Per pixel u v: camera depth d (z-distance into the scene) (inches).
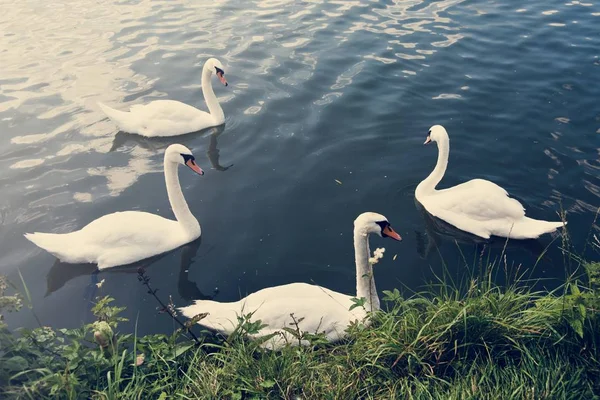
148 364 237.5
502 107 481.1
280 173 416.5
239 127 474.0
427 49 580.1
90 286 323.3
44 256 346.3
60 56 588.7
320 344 255.9
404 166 419.8
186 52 593.9
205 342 267.9
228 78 544.7
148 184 410.0
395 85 520.1
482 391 218.2
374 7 690.2
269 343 264.2
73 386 214.5
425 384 223.8
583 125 450.6
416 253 342.3
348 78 533.6
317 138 454.0
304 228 362.3
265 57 577.0
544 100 486.3
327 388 225.8
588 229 348.5
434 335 235.8
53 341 246.8
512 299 251.0
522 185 391.9
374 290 287.1
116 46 609.6
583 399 213.8
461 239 356.2
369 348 238.5
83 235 341.7
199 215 377.1
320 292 283.0
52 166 426.3
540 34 602.5
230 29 642.8
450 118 470.0
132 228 340.5
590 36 592.7
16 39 628.1
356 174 413.4
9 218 373.1
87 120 485.4
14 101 508.7
